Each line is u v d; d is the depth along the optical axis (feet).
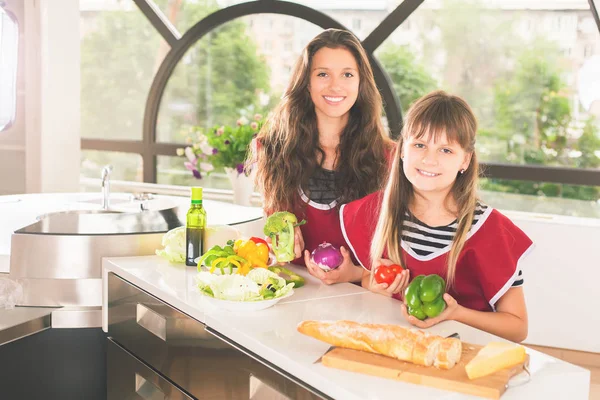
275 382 4.76
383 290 6.26
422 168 5.90
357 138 7.92
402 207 6.42
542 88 14.52
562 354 12.92
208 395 5.58
